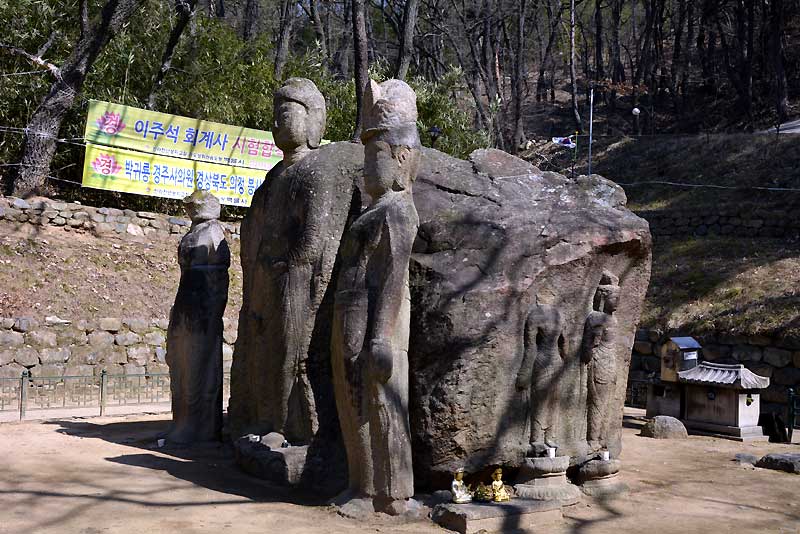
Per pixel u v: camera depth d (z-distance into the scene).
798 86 33.88
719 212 19.94
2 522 5.18
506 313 6.08
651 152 26.98
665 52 42.16
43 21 18.12
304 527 5.32
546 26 42.47
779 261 16.62
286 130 7.80
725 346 14.72
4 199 15.30
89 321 13.88
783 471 8.04
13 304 13.48
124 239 16.75
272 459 6.69
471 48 29.25
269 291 7.27
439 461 5.89
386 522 5.46
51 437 8.77
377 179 5.78
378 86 5.99
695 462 8.57
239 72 21.17
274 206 7.61
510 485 6.14
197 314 8.51
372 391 5.56
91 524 5.25
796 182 21.34
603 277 6.63
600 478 6.50
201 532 5.14
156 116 16.94
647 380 13.41
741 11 32.41
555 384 6.27
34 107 17.78
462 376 5.84
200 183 17.70
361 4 16.38
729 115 33.91
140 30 19.94
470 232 6.31
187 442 8.38
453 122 22.25
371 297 5.66
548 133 37.94
